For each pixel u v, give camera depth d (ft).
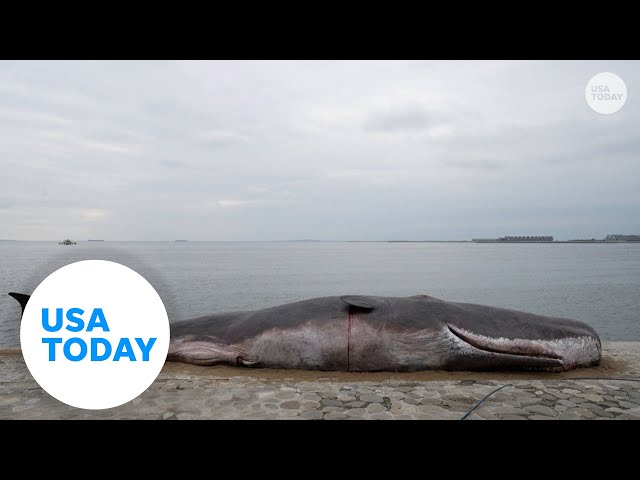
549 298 78.64
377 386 17.42
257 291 85.25
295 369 20.21
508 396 16.25
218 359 20.71
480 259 271.90
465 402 15.56
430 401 15.65
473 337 19.76
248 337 20.83
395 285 100.12
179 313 60.18
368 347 19.81
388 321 20.12
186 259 250.16
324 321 20.39
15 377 18.63
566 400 15.84
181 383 17.69
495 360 19.71
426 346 19.79
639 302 73.31
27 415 14.24
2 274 101.45
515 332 20.10
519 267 181.37
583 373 19.83
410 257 306.35
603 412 14.69
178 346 21.40
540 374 19.60
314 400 15.69
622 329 53.47
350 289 90.43
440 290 91.04
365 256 329.11
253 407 14.96
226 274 130.31
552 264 208.64
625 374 19.65
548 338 20.07
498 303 73.05
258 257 296.51
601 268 173.99
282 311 21.54
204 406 15.03
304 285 98.32
